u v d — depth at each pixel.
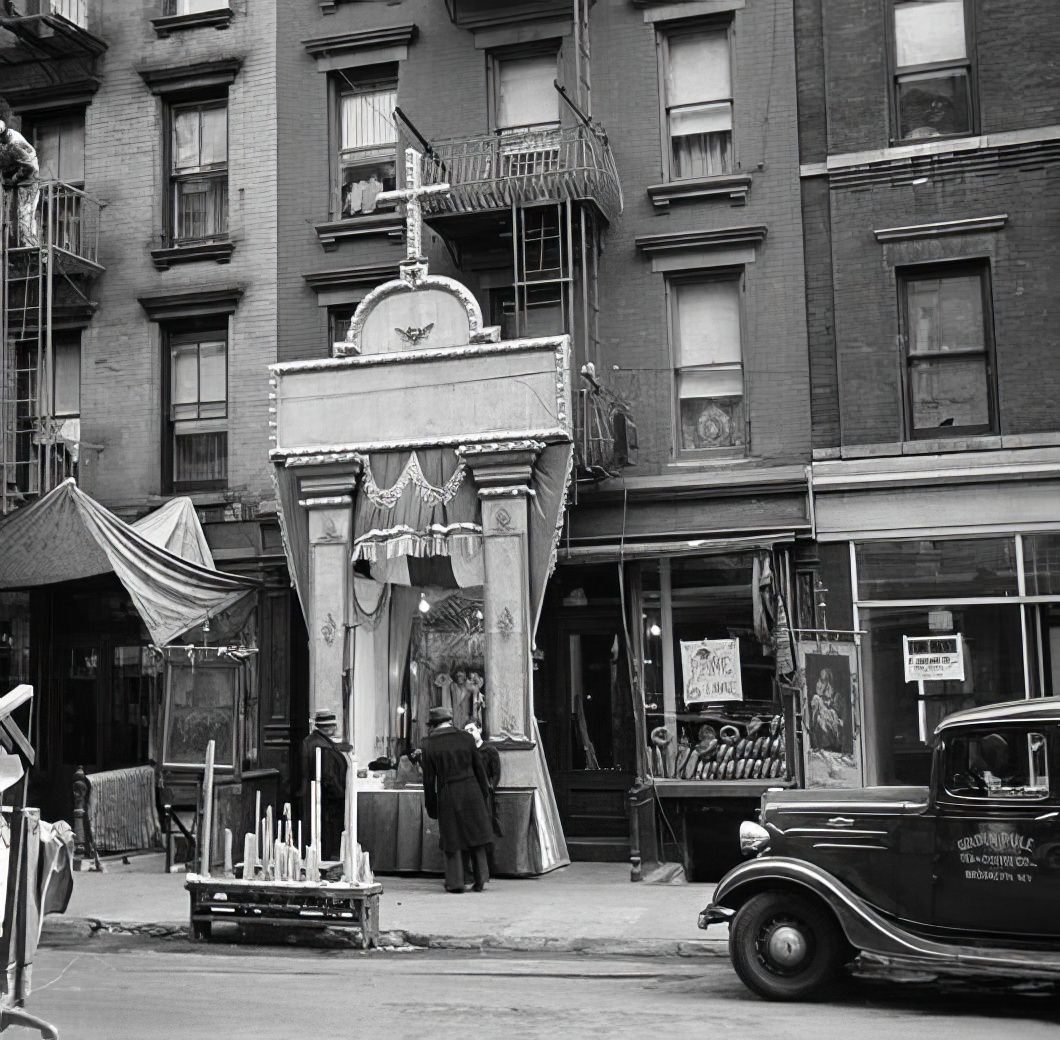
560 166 15.70
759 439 15.54
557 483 14.30
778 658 14.29
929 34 15.60
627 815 15.72
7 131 16.72
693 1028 7.40
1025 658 14.50
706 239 15.82
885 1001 8.34
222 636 16.41
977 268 15.21
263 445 17.27
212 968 9.66
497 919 11.26
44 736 17.70
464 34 17.09
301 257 17.45
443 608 16.28
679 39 16.50
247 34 17.98
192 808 14.80
